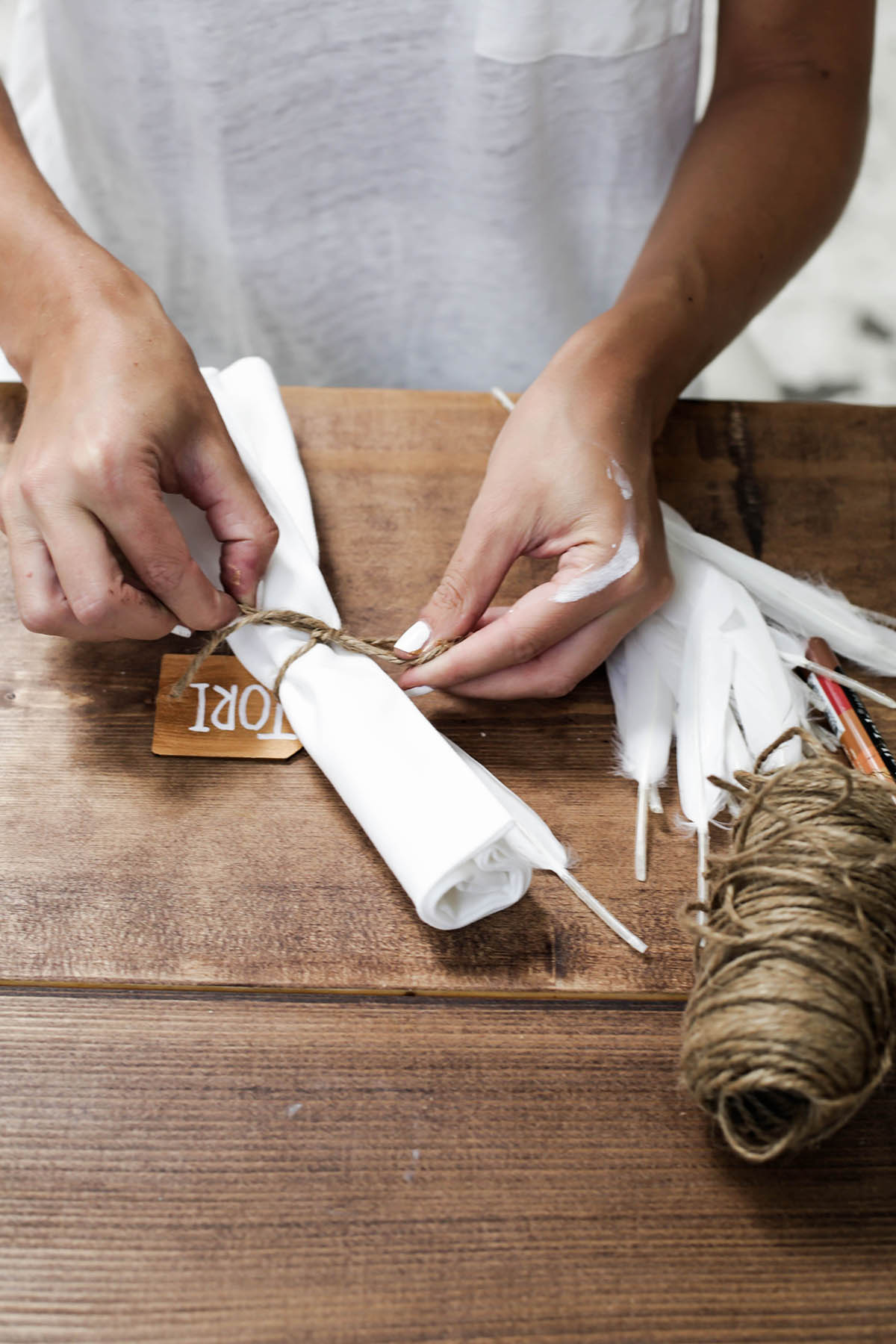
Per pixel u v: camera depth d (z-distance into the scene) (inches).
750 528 30.5
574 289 42.6
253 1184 20.5
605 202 39.8
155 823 24.7
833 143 32.7
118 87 35.8
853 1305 19.9
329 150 36.5
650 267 30.1
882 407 32.9
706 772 25.4
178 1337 19.1
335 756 23.9
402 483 30.5
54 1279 19.5
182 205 39.3
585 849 25.0
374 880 24.1
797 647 28.1
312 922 23.5
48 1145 20.8
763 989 18.7
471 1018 22.5
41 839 24.3
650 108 36.3
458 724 26.8
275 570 26.3
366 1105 21.4
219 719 26.3
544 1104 21.6
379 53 33.8
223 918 23.4
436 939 23.4
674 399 29.5
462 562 25.8
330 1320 19.3
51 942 23.0
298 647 25.5
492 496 25.7
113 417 23.1
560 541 25.6
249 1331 19.2
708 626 27.2
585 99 35.7
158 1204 20.3
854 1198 20.9
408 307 41.7
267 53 33.7
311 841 24.6
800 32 33.1
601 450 25.5
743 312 31.4
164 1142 20.9
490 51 32.8
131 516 22.9
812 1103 18.5
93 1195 20.3
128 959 22.8
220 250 39.8
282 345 42.8
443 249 39.6
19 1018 22.2
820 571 29.9
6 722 26.0
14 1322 19.1
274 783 25.5
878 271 78.5
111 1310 19.3
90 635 25.0
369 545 29.3
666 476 31.2
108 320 24.5
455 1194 20.6
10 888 23.6
